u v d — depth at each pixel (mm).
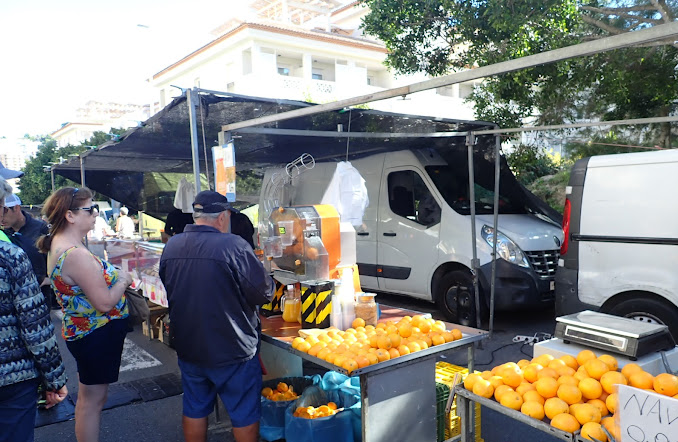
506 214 6559
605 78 7863
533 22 7684
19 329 2098
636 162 4449
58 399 2340
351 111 5160
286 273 3686
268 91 22250
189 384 2863
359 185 4922
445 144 6770
